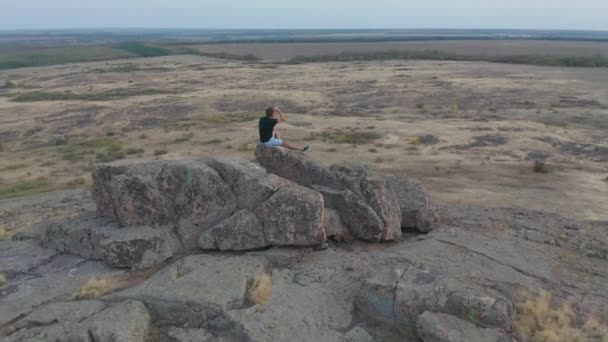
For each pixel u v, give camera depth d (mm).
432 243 13836
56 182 28406
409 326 10062
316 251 13234
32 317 10469
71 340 9820
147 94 68938
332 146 34969
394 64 109625
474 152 32750
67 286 11750
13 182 29000
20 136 46094
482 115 47875
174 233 13305
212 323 10422
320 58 133750
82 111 55281
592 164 29719
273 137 14914
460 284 10602
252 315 10375
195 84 80188
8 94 71562
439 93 62406
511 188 24812
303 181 14789
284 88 71625
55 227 14242
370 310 10586
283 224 12852
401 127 41031
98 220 14133
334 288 11562
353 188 14328
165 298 10805
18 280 12305
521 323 9703
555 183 25750
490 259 12711
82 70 111562
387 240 14078
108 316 10203
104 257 12570
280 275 12055
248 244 12914
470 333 9219
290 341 9688
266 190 13195
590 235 14594
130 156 33844
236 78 87000
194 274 11680
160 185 13359
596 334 9445
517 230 15117
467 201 22578
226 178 13758
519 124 41281
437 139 36438
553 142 34875
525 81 70438
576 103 52000
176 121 49062
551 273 12133
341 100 60906
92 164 32344
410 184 15844
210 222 13422
